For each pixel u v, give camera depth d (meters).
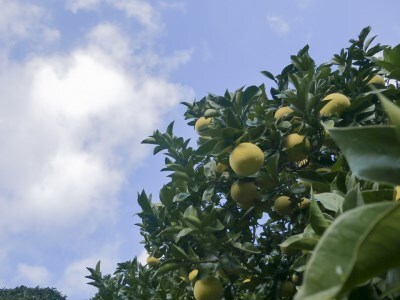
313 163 5.62
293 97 5.40
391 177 1.39
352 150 1.43
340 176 3.16
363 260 1.34
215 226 5.38
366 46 6.39
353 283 1.38
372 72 5.84
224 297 5.64
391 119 1.23
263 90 6.54
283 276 5.64
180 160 6.55
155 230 6.05
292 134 5.52
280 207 5.56
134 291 7.09
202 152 5.42
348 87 5.92
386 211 1.21
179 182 6.16
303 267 2.98
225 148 5.17
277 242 5.87
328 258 1.19
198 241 5.55
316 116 5.37
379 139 1.43
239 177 5.47
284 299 5.62
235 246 5.30
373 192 2.13
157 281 6.89
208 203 6.01
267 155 5.56
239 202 5.56
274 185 5.45
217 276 5.40
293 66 6.58
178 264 5.39
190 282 6.02
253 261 5.89
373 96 5.77
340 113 5.56
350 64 6.17
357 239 1.23
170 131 6.66
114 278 8.27
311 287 1.16
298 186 5.39
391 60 3.71
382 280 2.06
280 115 5.87
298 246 2.33
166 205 6.00
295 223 5.65
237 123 5.22
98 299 8.51
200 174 6.08
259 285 6.48
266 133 5.55
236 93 5.73
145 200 6.08
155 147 6.64
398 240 1.30
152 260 6.78
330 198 2.63
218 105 5.69
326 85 5.97
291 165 5.73
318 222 2.19
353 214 1.27
